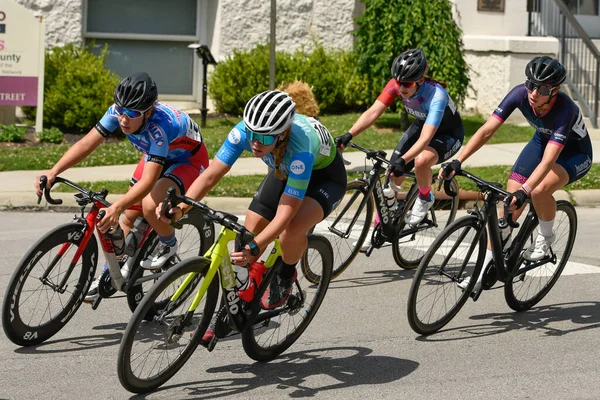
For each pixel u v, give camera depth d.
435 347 6.09
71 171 12.11
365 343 6.16
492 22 17.56
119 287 6.00
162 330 5.82
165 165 6.27
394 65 7.43
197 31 17.31
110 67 17.17
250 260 5.01
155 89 5.63
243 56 16.61
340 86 16.77
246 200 10.84
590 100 17.31
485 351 6.01
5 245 8.70
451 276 6.36
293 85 6.65
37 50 13.95
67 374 5.40
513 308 6.91
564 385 5.37
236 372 5.54
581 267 8.30
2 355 5.70
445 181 6.30
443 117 7.97
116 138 14.41
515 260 6.68
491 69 17.22
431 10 14.98
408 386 5.33
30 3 16.14
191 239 6.90
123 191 10.88
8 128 13.91
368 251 7.98
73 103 14.60
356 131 7.76
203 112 15.45
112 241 5.80
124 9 17.02
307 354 5.91
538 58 6.21
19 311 5.83
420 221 8.09
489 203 6.32
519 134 15.54
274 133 4.91
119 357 4.86
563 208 7.18
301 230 5.41
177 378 5.43
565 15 17.00
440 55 14.96
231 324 5.34
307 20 17.44
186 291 5.18
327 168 5.61
